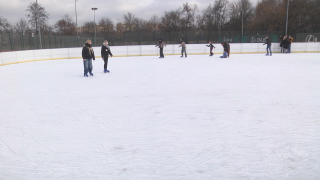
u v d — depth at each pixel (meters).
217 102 5.48
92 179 2.50
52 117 4.61
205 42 26.48
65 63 16.17
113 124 4.15
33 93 6.83
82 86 7.76
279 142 3.29
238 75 9.41
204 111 4.81
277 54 21.02
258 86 7.23
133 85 7.76
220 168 2.67
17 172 2.67
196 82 8.08
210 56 20.33
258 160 2.82
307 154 2.94
